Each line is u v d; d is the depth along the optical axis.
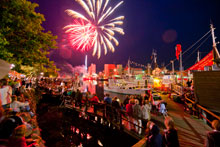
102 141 7.79
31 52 7.09
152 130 3.37
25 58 7.09
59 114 12.47
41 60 7.68
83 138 8.39
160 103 9.16
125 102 9.35
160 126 6.94
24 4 6.51
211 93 7.52
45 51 8.15
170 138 3.02
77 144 7.74
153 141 3.24
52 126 9.96
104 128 8.01
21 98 7.42
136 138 5.80
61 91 17.20
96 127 8.66
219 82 7.26
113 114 7.70
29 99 9.95
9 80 9.32
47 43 7.59
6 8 5.98
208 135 2.68
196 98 8.22
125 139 6.44
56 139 8.30
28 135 4.42
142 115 6.03
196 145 5.14
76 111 11.20
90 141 8.08
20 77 17.81
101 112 9.98
